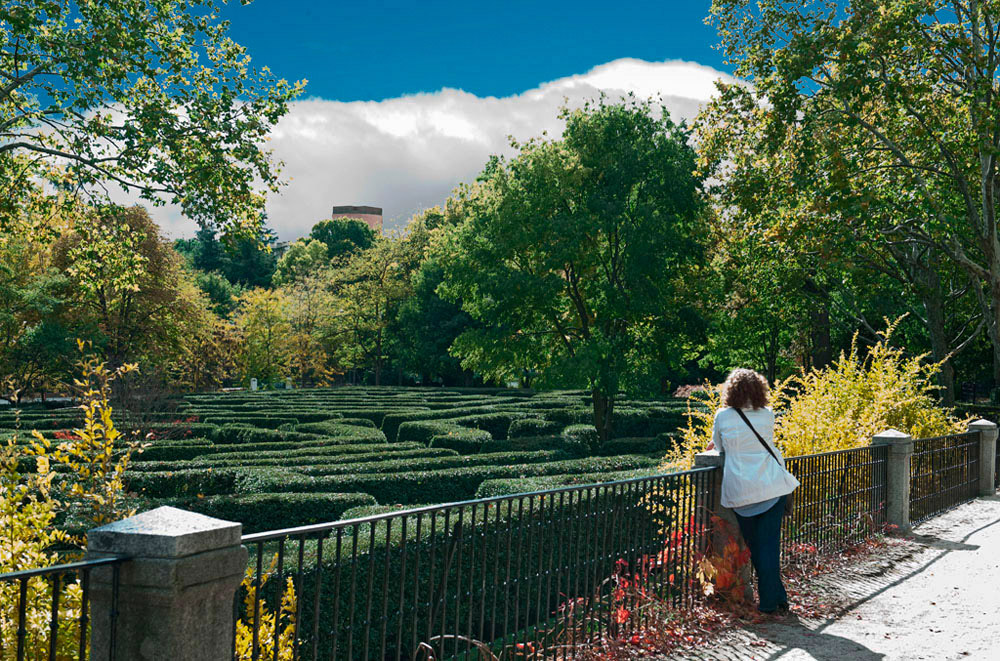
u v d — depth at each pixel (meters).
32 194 20.31
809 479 8.18
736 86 22.39
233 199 19.16
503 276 22.75
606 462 14.29
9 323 34.38
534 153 22.89
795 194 20.75
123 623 2.82
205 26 18.94
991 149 18.17
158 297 37.41
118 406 21.25
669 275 23.08
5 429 20.86
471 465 15.42
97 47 16.95
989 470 13.17
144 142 17.66
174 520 2.97
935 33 19.83
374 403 34.09
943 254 24.55
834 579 7.54
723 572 6.55
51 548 8.50
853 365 12.41
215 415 26.19
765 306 31.06
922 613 6.47
